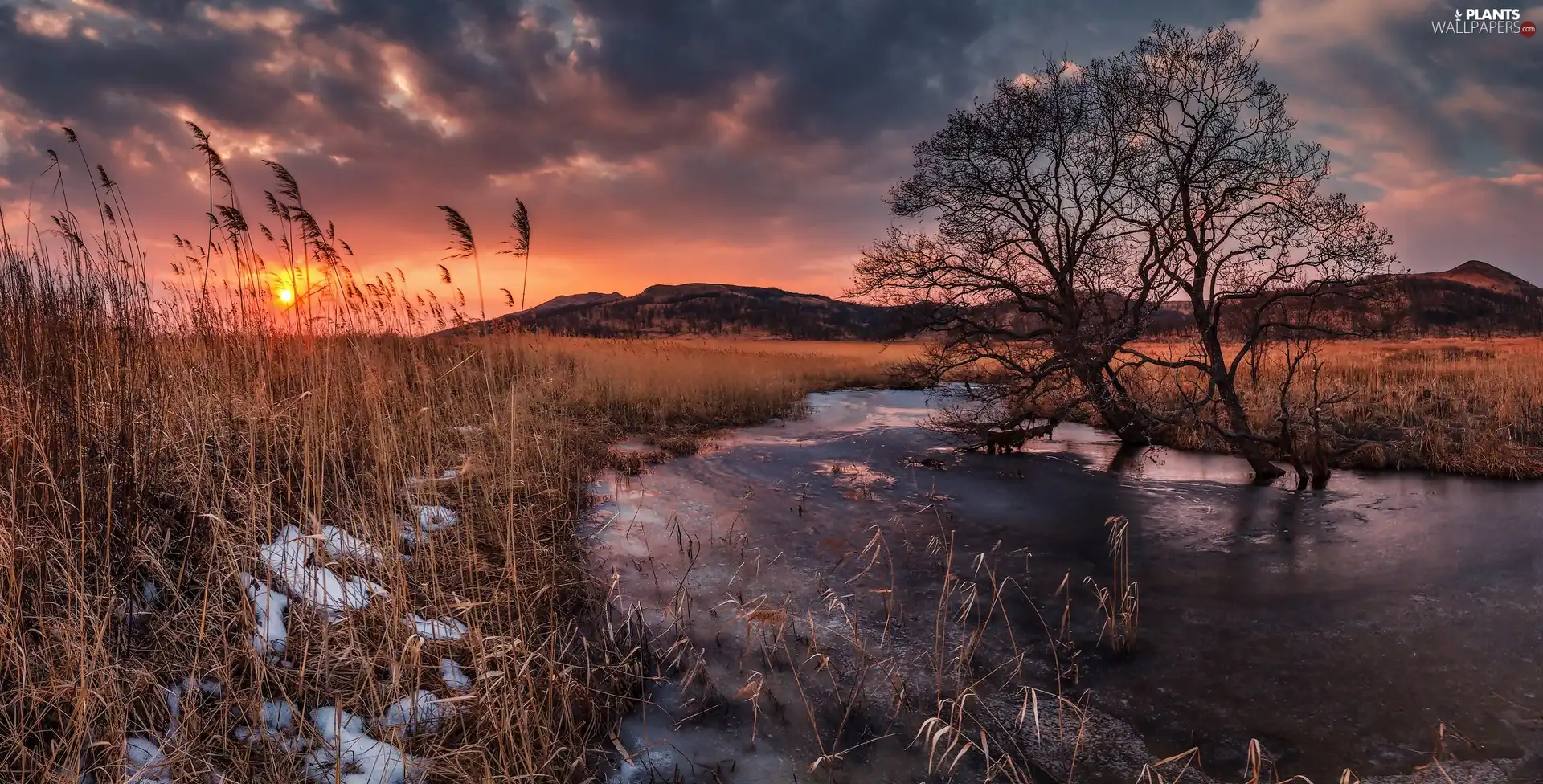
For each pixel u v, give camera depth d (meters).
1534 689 5.10
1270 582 7.15
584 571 6.78
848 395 24.03
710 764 4.36
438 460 8.16
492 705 4.01
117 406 5.18
